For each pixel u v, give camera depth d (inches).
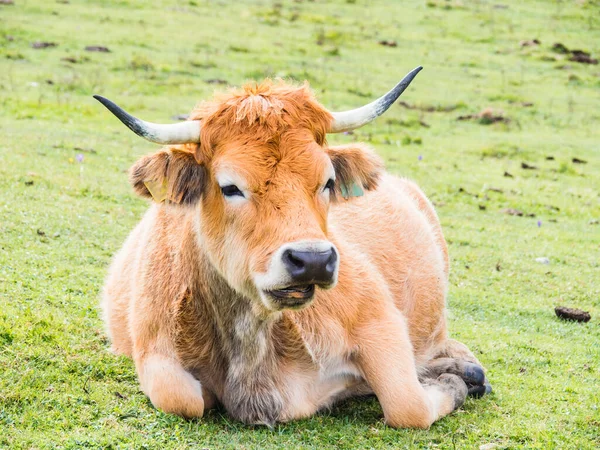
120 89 912.3
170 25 1264.8
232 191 228.1
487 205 653.3
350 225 308.2
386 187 342.6
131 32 1192.8
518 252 529.0
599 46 1370.6
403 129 903.7
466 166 770.8
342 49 1237.7
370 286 271.9
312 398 259.8
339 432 244.7
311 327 254.5
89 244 427.5
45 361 271.0
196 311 250.4
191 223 250.2
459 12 1535.4
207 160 237.0
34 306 319.0
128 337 285.3
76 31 1154.0
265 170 224.5
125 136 719.7
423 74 1158.3
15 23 1147.3
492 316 408.5
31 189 509.0
